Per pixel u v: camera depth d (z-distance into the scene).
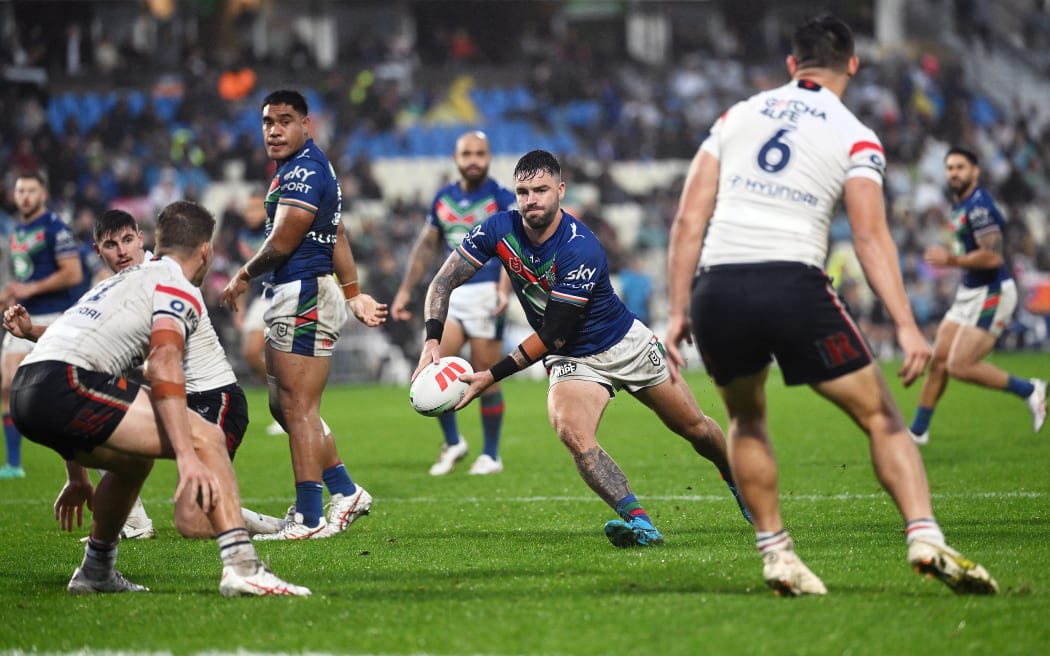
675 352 16.88
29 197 38.53
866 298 97.75
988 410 54.09
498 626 15.87
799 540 22.67
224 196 104.19
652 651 14.44
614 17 143.62
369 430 53.31
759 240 16.72
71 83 118.12
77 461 18.55
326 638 15.59
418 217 98.44
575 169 110.88
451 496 32.31
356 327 87.38
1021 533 22.77
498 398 38.19
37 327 21.91
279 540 25.06
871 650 14.23
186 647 15.45
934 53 141.12
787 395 66.00
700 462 38.53
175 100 116.00
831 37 17.73
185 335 18.00
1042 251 105.31
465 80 124.56
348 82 123.50
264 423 58.38
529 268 23.36
